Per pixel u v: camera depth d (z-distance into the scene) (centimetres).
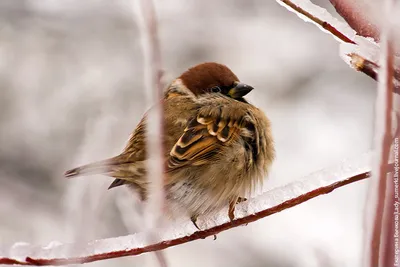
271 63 1391
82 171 627
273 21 1411
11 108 1383
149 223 473
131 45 1366
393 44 283
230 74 758
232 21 1410
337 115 1336
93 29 1391
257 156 690
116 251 465
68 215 750
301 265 1132
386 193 279
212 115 677
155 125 397
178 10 1398
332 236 1103
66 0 1394
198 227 627
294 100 1367
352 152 1280
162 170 404
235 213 587
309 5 420
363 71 392
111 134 1043
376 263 267
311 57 1391
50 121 1359
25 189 1327
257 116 707
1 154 1353
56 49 1396
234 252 1182
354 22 395
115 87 1338
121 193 838
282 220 1155
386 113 278
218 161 657
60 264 454
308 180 479
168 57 1380
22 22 1407
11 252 458
